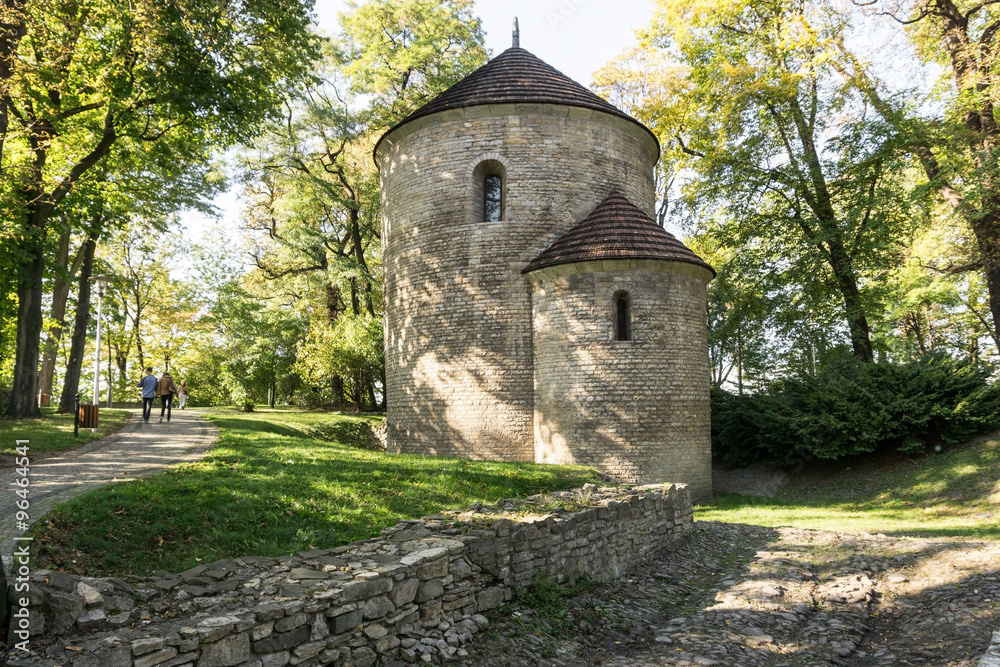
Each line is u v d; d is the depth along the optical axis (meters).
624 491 11.30
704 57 25.31
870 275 25.08
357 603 5.75
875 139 21.22
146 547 6.71
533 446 17.94
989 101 19.17
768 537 12.55
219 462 10.70
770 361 33.59
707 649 6.76
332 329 33.06
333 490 9.34
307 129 31.25
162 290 43.62
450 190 19.05
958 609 7.53
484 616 7.04
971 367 19.11
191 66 15.40
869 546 11.26
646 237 17.48
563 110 18.97
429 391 18.94
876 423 18.73
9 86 14.88
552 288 17.48
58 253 23.91
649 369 16.80
